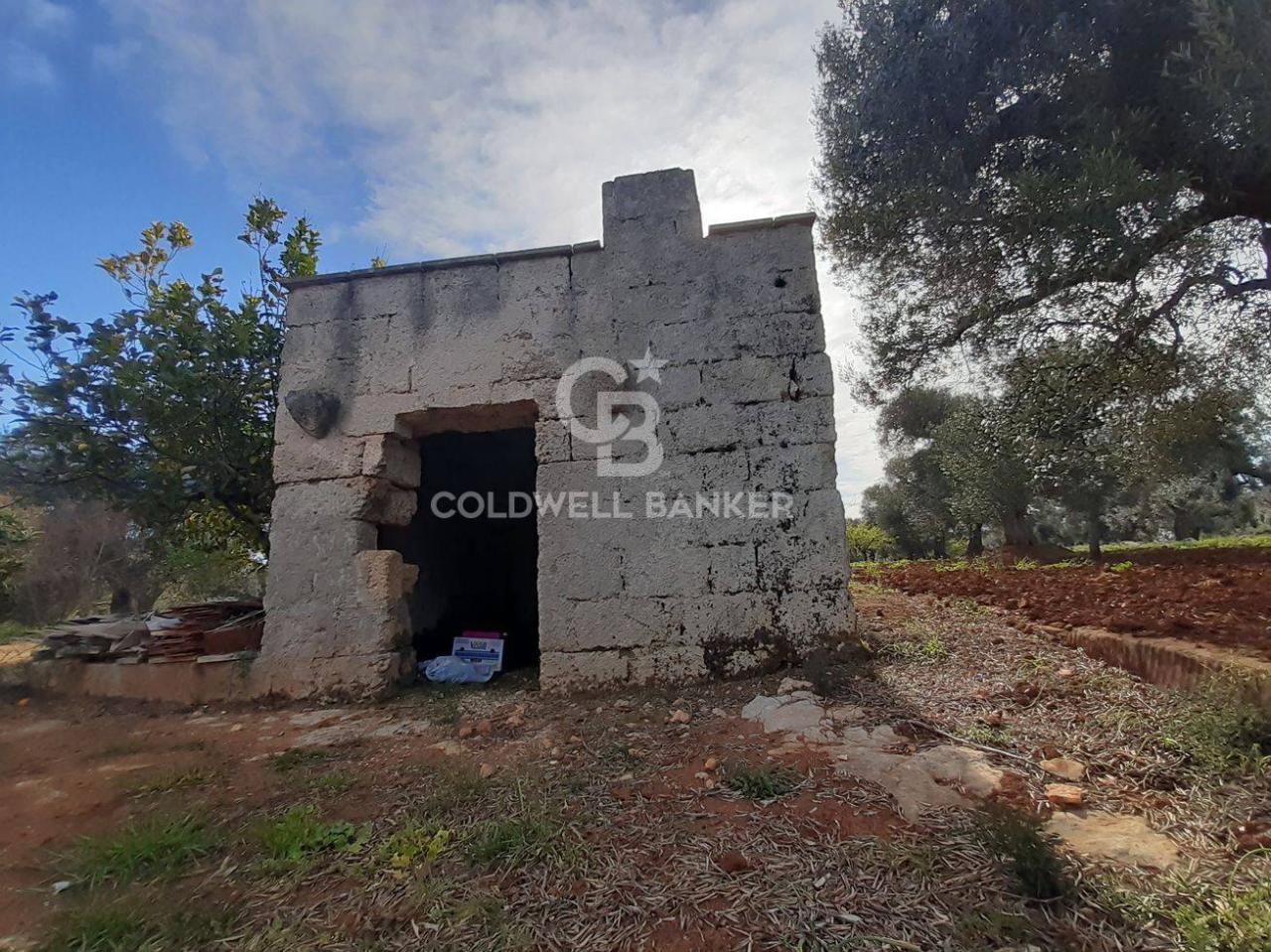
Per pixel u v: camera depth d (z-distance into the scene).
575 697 5.41
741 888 2.38
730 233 5.94
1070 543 29.23
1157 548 17.97
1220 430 8.76
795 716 4.04
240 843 3.06
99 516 12.39
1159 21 5.31
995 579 9.84
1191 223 5.55
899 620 6.75
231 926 2.41
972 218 6.29
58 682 6.57
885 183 6.86
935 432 16.70
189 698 6.14
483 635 6.94
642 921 2.25
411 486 6.73
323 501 6.23
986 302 6.66
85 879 2.86
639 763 3.68
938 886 2.28
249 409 8.35
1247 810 2.63
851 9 7.05
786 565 5.44
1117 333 6.16
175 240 8.80
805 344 5.67
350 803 3.45
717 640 5.43
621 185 6.18
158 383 7.59
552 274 6.16
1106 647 4.77
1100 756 3.21
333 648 5.99
